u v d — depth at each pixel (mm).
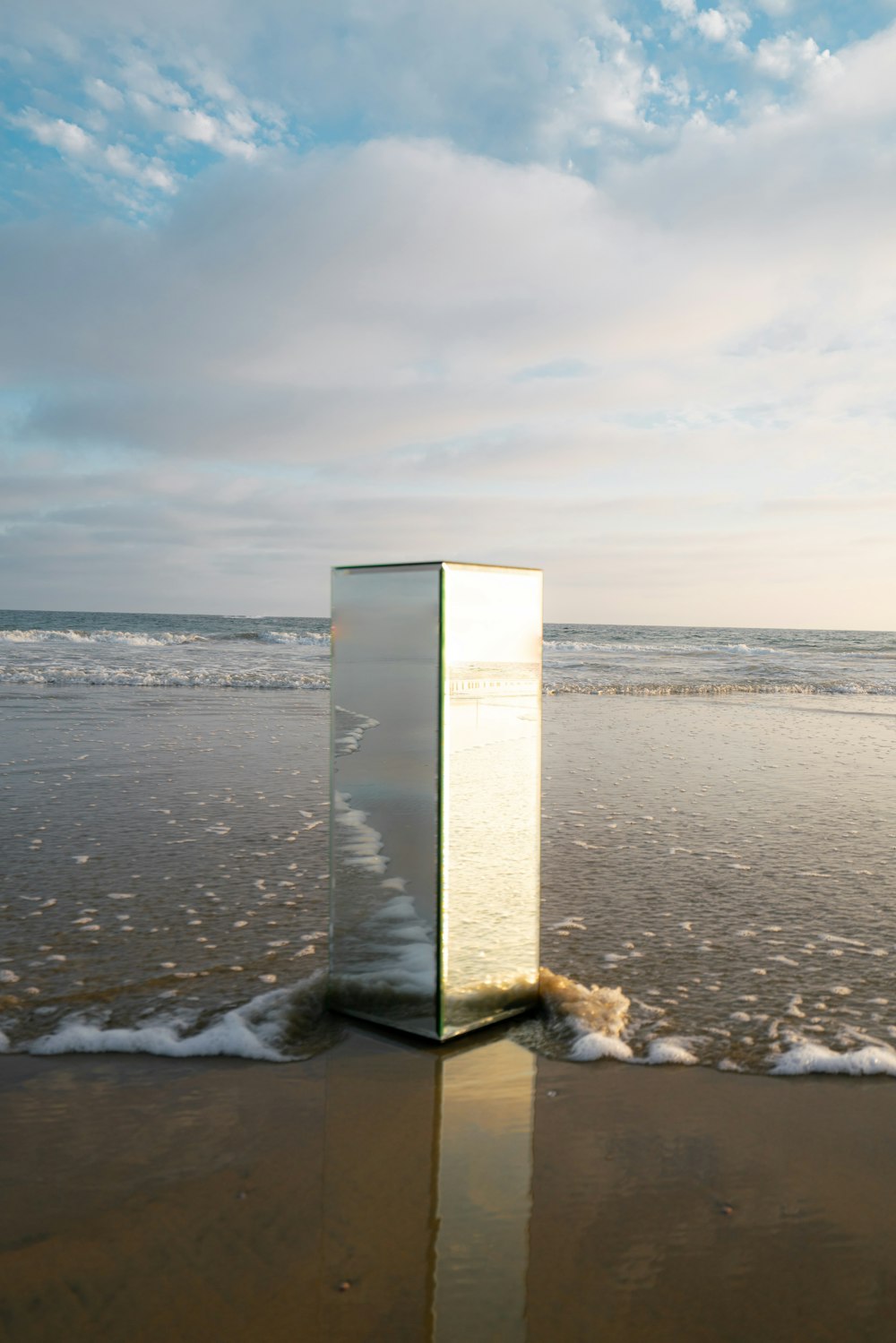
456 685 2711
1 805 6391
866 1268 1865
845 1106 2514
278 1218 1995
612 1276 1831
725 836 5793
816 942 3828
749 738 11008
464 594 2658
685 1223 2002
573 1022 2947
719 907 4312
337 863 3004
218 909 4168
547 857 5234
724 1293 1782
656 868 5004
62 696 14422
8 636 30750
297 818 6090
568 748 9914
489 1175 2164
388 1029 2941
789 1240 1949
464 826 2803
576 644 41750
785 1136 2352
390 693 2797
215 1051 2795
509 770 2914
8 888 4457
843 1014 3094
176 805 6453
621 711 14227
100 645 29234
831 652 36156
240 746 9398
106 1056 2764
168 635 33719
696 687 18844
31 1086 2574
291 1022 2953
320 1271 1831
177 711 12609
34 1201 2043
